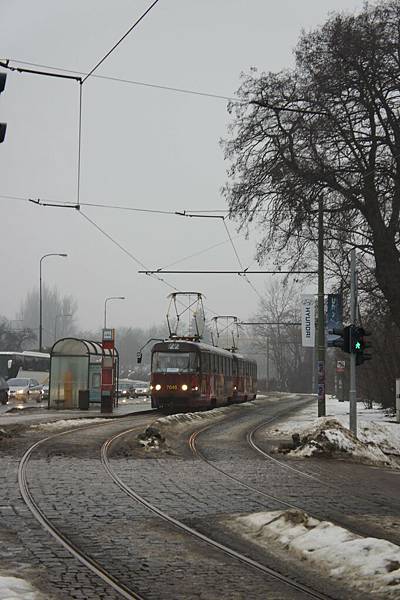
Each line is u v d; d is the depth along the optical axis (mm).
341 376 79062
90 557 10961
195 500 16141
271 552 11555
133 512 14547
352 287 31094
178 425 36562
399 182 33750
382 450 30531
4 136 15477
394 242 34656
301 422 41375
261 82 35844
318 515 14703
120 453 24609
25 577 9703
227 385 56906
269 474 21031
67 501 15516
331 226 35688
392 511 15484
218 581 9797
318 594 9328
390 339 47906
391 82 33562
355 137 34469
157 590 9328
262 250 35938
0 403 60469
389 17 33750
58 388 49938
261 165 35719
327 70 34281
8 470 19844
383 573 9891
